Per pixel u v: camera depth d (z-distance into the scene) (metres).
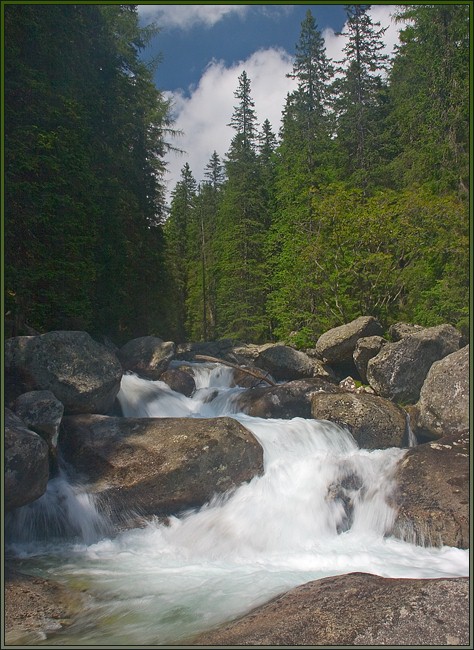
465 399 10.05
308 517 7.88
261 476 8.49
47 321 13.82
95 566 6.76
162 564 6.85
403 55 31.70
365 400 11.04
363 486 8.38
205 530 7.62
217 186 53.22
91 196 16.08
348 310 22.83
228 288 37.50
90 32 18.95
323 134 32.12
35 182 12.48
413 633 4.39
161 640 4.87
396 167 25.59
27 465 6.55
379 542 7.54
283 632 4.56
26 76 12.67
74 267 13.90
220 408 12.54
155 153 29.95
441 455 8.48
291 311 26.03
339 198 22.62
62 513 7.55
